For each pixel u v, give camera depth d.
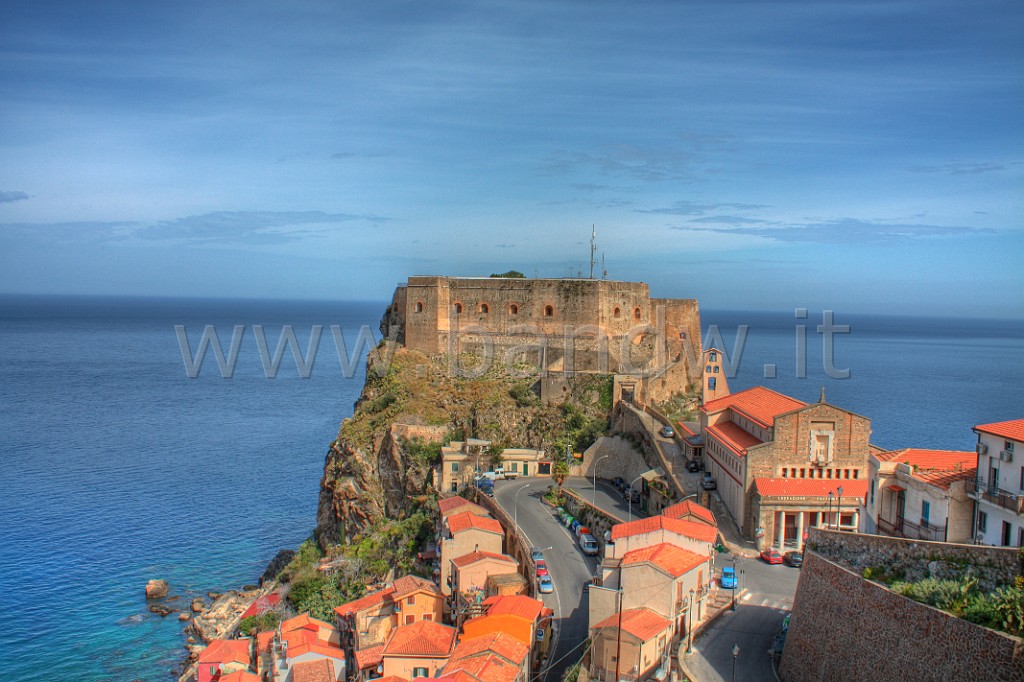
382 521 121.38
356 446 127.44
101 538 136.75
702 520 82.31
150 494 162.12
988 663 42.28
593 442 122.44
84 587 117.62
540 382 134.25
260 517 149.12
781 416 89.38
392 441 124.88
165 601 113.62
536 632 72.69
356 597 100.19
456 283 142.88
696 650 62.88
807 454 89.56
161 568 125.00
